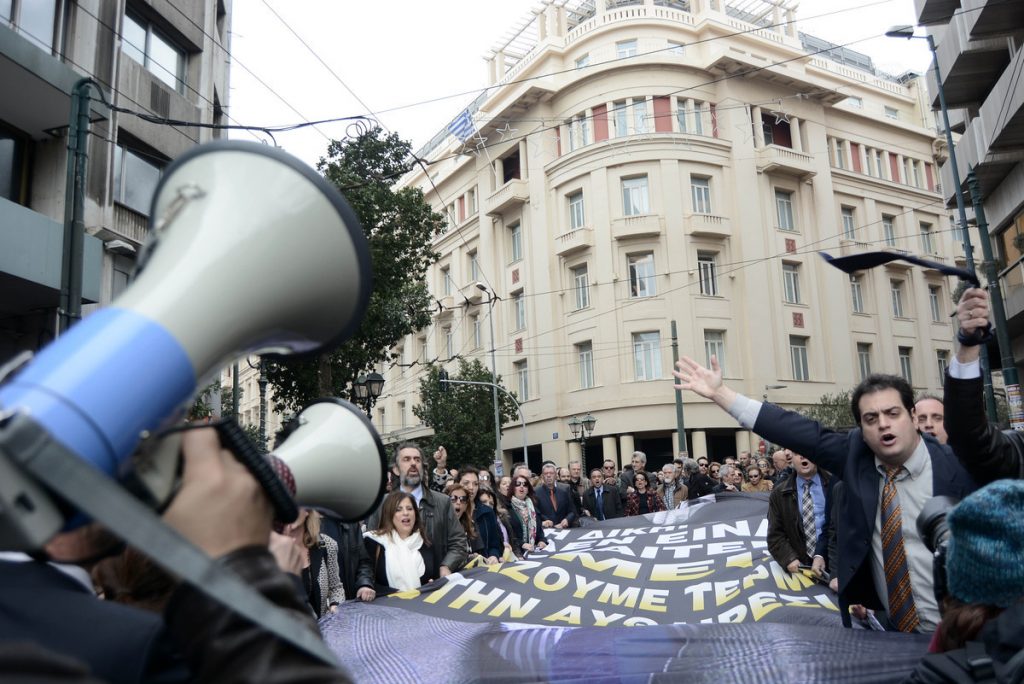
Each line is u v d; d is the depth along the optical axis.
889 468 3.30
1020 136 17.47
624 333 30.77
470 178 38.38
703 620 4.97
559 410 32.34
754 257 31.59
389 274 22.58
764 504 6.81
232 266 1.10
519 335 34.56
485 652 3.95
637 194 31.55
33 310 13.53
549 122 33.69
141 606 1.43
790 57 33.72
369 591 5.46
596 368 31.20
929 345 36.38
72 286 8.74
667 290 30.64
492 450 33.62
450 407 33.25
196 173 1.20
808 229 33.47
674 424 29.80
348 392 22.47
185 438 1.15
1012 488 2.06
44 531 0.81
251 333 1.15
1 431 0.81
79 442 0.86
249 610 0.95
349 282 1.25
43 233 12.09
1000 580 2.01
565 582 5.40
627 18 31.75
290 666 1.01
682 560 5.70
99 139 14.50
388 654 4.15
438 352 40.41
